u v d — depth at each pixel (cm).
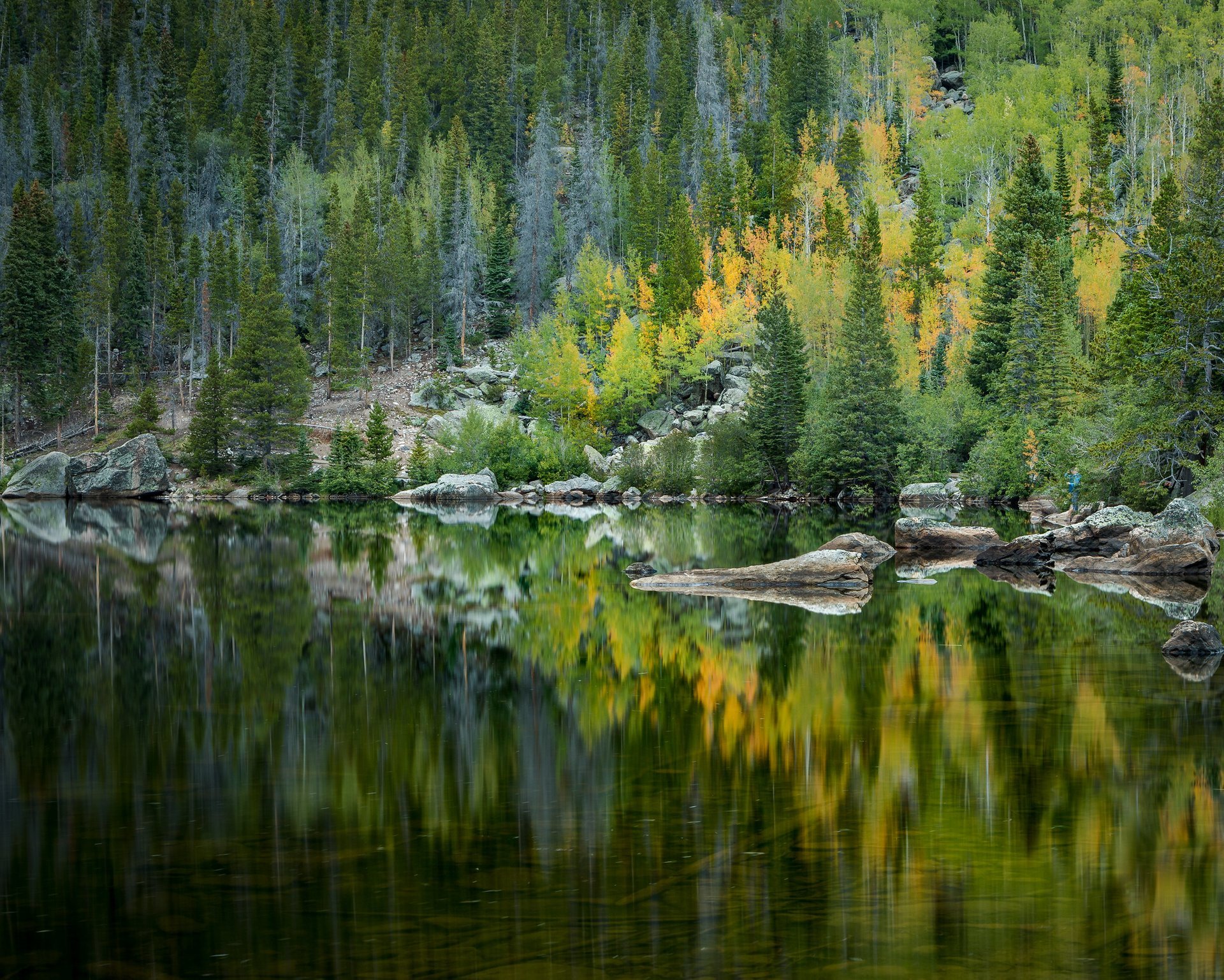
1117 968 745
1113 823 1035
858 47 17575
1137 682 1702
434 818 1049
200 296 11875
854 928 801
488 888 873
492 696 1662
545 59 16900
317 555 4103
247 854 948
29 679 1809
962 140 14175
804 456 8025
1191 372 4450
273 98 15225
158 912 825
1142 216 10706
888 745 1323
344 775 1204
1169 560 3375
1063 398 6875
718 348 10375
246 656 2033
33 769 1239
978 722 1446
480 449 9456
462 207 12781
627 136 15162
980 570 3584
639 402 10444
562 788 1150
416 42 17500
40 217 11150
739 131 15950
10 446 10194
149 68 16312
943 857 945
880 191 12781
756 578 3106
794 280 10394
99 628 2383
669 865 921
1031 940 787
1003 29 17575
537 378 10506
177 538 4891
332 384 11006
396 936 781
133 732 1427
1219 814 1059
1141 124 13512
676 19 18612
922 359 9769
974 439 7900
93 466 8825
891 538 4747
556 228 13638
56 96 15875
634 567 3366
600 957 749
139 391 11175
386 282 11712
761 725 1445
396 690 1712
